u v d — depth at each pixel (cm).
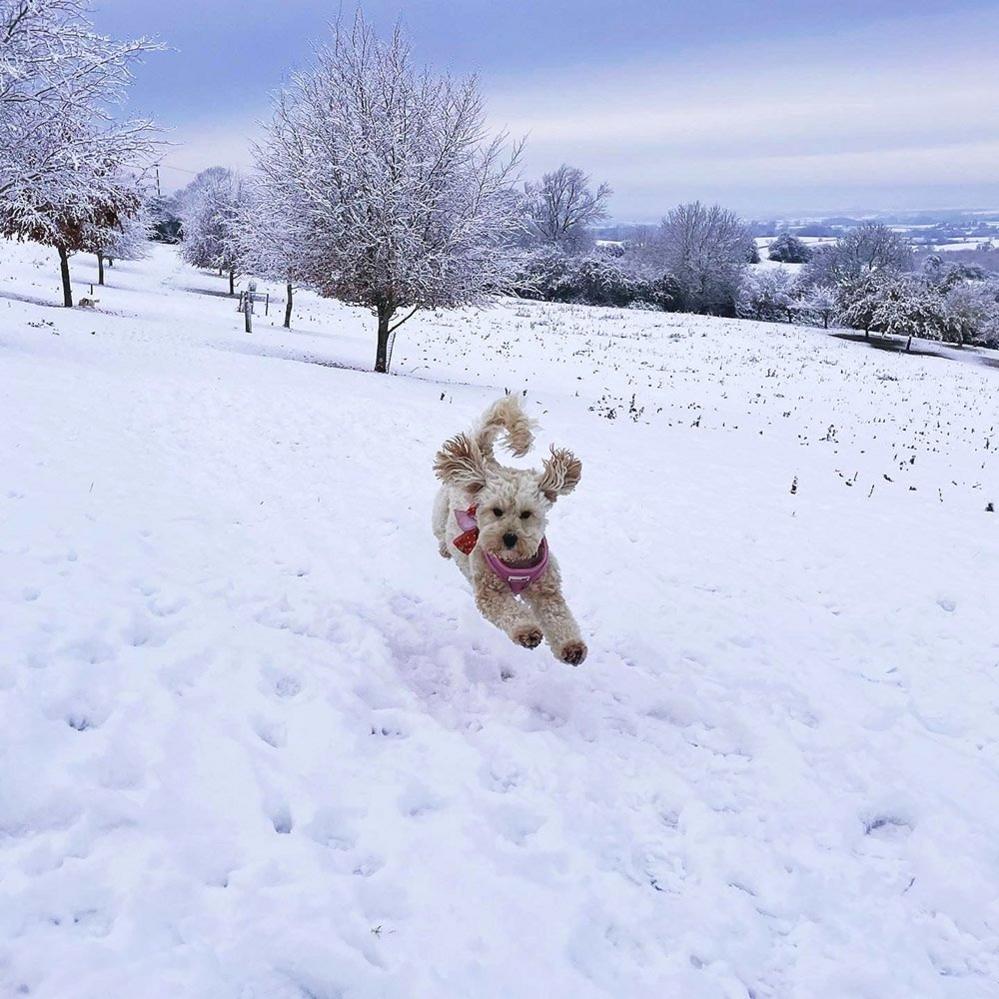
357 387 1766
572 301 7306
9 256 5506
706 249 7312
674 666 597
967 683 625
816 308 6788
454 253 2372
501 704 505
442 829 379
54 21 1712
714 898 374
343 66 2361
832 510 1102
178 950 286
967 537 1011
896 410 2964
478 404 1764
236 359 2038
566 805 417
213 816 356
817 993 332
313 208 2325
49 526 630
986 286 7044
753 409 2658
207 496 811
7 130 1692
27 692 410
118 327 2512
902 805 466
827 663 636
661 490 1109
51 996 261
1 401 1027
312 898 321
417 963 302
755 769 485
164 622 515
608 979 315
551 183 8256
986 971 356
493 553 506
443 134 2338
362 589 648
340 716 449
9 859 312
